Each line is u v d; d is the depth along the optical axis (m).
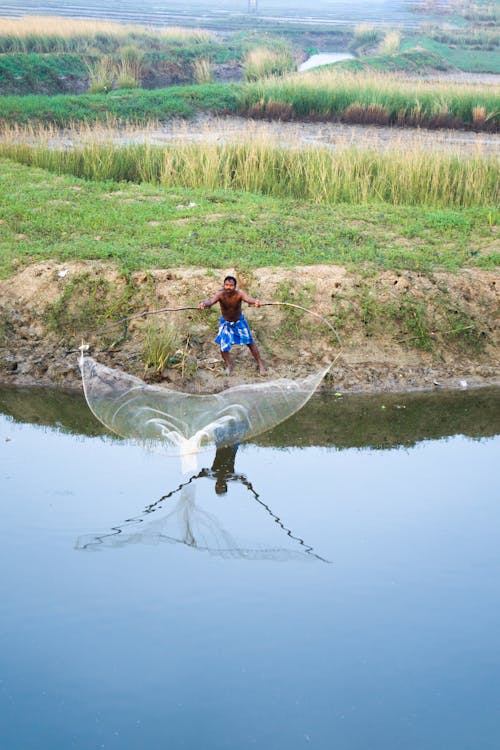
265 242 13.80
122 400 9.88
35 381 10.93
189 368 10.97
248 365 11.23
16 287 12.12
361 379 11.30
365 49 70.06
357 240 14.15
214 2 145.88
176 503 7.84
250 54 46.47
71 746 4.91
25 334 11.68
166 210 15.49
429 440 9.65
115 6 108.88
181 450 8.89
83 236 13.78
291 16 110.31
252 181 17.84
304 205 16.44
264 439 9.59
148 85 40.19
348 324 11.91
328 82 32.97
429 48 58.84
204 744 4.94
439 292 12.45
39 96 30.50
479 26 79.31
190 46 47.59
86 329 11.70
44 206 15.30
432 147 19.98
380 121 30.97
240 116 31.75
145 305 11.86
